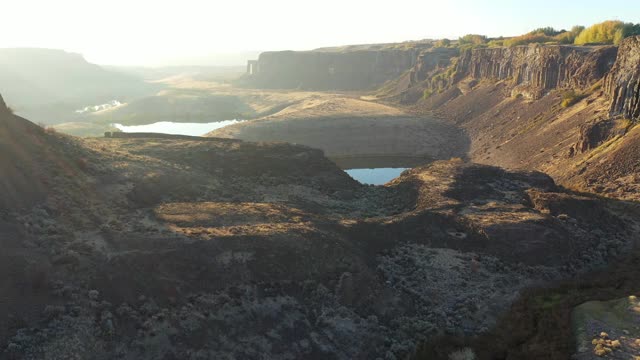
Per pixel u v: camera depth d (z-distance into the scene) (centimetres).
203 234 3034
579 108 10225
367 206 5328
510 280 3491
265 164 5947
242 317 2498
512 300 3225
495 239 3894
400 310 3050
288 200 5038
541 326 2731
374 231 3988
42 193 3117
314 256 3105
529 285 3438
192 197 4372
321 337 2588
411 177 5934
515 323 2886
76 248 2602
